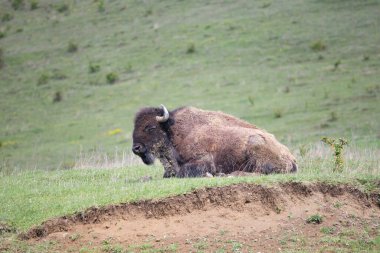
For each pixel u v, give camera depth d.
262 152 54.00
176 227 43.41
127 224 44.06
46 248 41.72
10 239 43.28
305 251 39.47
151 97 180.38
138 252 40.25
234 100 166.00
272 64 191.75
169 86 187.75
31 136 162.38
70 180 59.25
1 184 57.34
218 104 163.75
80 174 62.06
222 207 45.41
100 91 195.75
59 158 135.38
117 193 47.50
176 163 56.28
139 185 49.53
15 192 53.06
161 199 45.34
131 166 67.56
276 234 42.12
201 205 45.44
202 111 57.59
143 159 57.84
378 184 48.78
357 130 129.75
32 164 129.62
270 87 173.62
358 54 187.62
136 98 182.50
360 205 47.03
